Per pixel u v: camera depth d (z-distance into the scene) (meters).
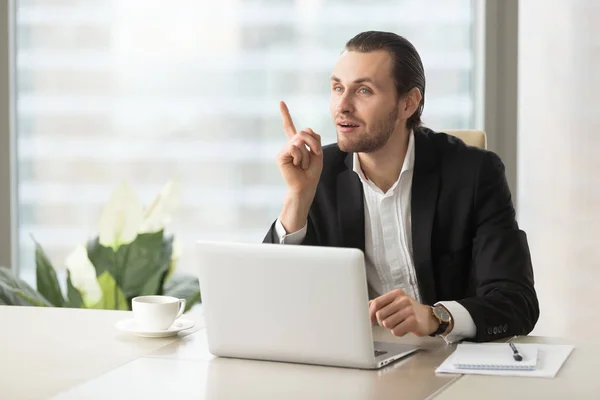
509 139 4.43
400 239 3.03
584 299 4.34
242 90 4.75
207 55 4.76
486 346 2.29
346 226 3.00
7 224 4.80
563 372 2.04
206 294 2.20
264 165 4.78
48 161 4.88
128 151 4.84
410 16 4.58
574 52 4.35
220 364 2.14
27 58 4.85
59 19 4.82
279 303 2.12
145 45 4.79
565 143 4.39
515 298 2.57
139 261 4.15
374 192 3.01
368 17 4.62
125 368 2.09
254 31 4.72
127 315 2.74
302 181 2.89
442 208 2.94
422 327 2.33
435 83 4.58
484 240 2.84
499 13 4.41
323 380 1.98
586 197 4.36
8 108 4.77
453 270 2.94
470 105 4.58
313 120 4.70
